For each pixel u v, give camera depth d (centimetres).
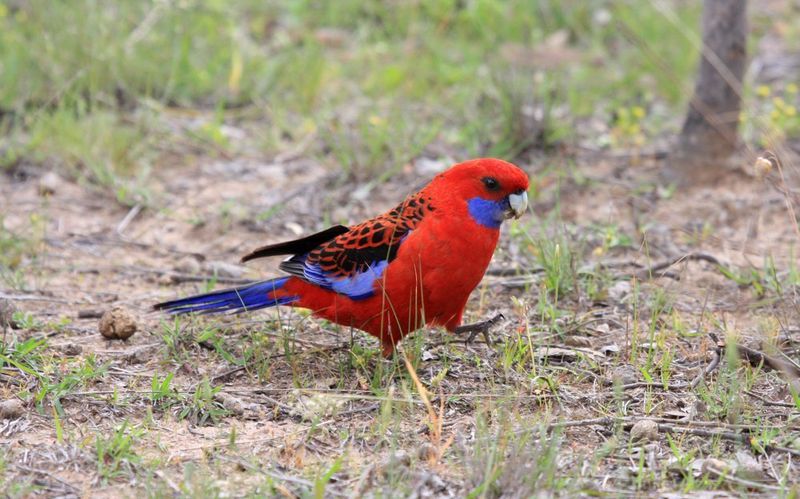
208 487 730
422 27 1931
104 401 876
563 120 1605
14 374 912
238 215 1362
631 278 1161
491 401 866
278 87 1722
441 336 1018
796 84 1756
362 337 1019
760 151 1477
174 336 989
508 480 729
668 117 1658
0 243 1228
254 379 932
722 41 1380
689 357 967
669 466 774
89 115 1572
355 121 1605
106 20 1691
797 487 734
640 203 1380
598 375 934
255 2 2014
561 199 1392
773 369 935
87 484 754
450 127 1602
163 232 1330
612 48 1889
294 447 811
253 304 968
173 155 1537
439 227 877
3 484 749
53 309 1088
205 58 1756
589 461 786
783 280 1152
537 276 1155
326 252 923
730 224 1334
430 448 784
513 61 1559
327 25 1973
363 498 730
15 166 1459
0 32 1695
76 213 1365
